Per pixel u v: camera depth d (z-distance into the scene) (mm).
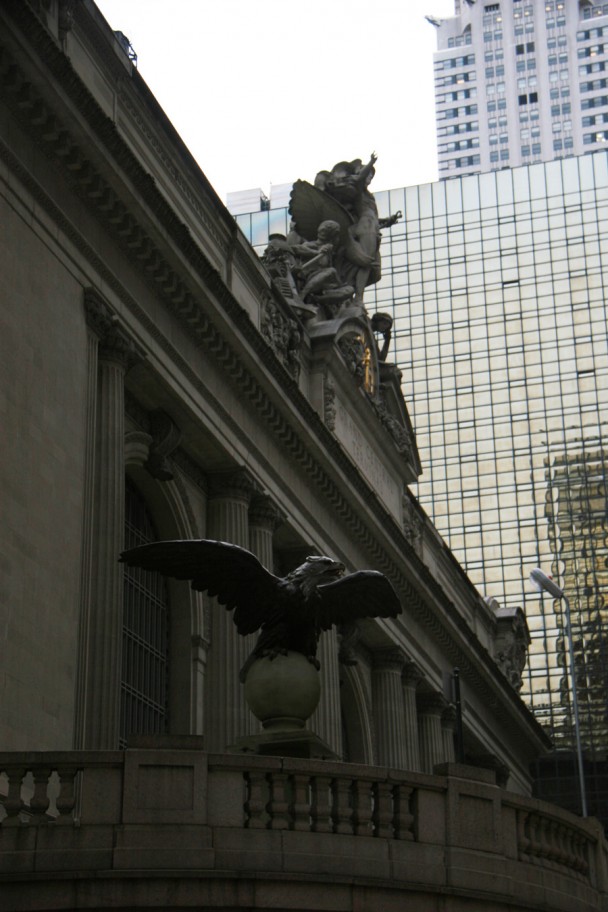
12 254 32625
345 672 57719
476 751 79062
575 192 120438
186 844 19828
